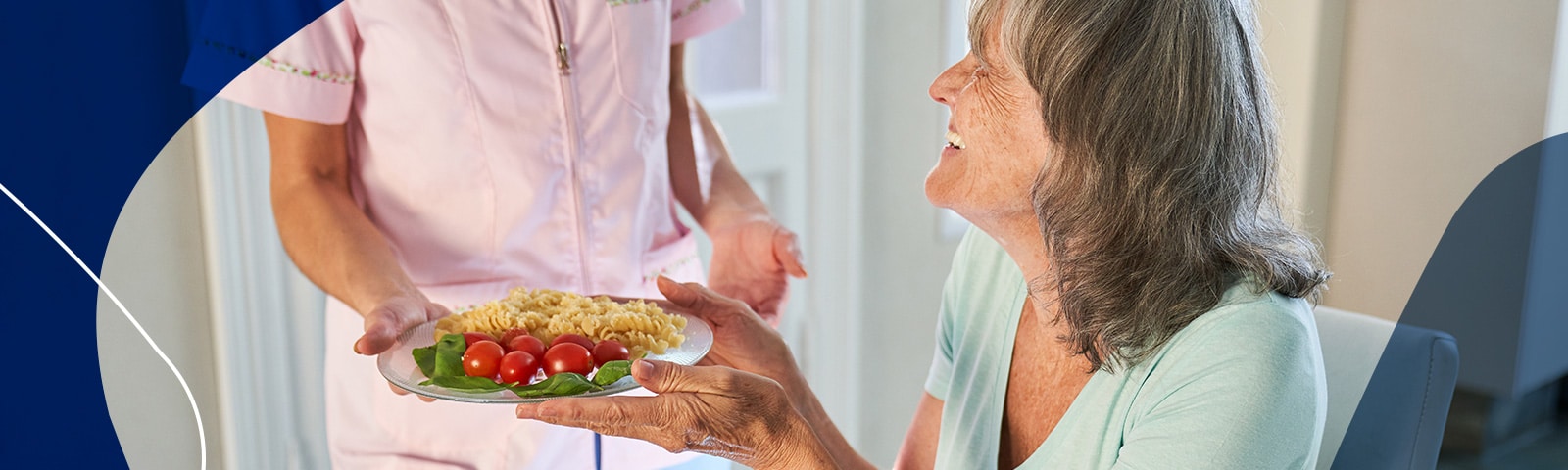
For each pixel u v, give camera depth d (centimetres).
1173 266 76
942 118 199
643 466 153
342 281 112
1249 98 75
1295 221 96
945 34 195
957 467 92
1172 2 72
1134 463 76
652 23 126
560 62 121
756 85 181
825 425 105
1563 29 166
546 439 143
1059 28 73
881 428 211
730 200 143
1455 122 177
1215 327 76
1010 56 75
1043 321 87
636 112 128
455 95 118
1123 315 77
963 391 94
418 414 138
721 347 105
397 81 117
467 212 124
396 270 114
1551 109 170
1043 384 88
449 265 124
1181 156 74
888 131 193
